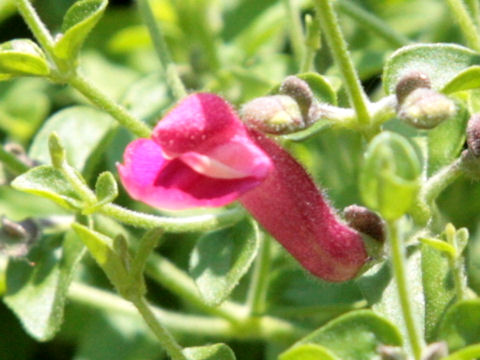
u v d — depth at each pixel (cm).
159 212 12
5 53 9
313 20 10
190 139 9
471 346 8
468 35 10
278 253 12
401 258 8
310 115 9
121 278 9
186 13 13
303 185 9
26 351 13
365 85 12
